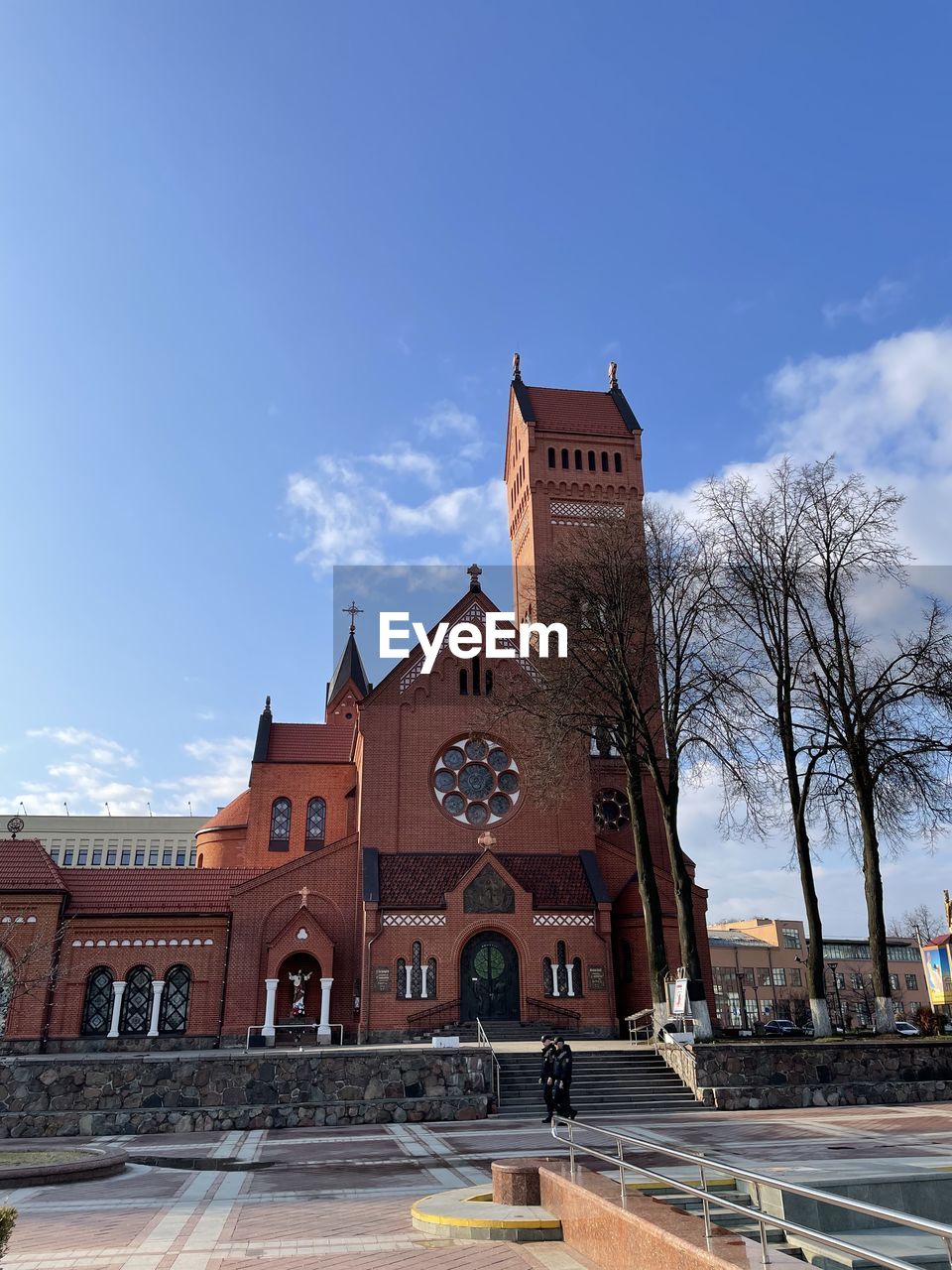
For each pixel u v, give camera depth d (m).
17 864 46.19
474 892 44.44
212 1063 29.09
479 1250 12.37
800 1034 41.97
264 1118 28.25
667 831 36.59
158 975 45.03
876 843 35.34
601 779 52.66
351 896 47.22
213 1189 17.66
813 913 35.47
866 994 130.25
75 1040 43.28
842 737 36.47
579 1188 12.45
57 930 44.44
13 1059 28.88
